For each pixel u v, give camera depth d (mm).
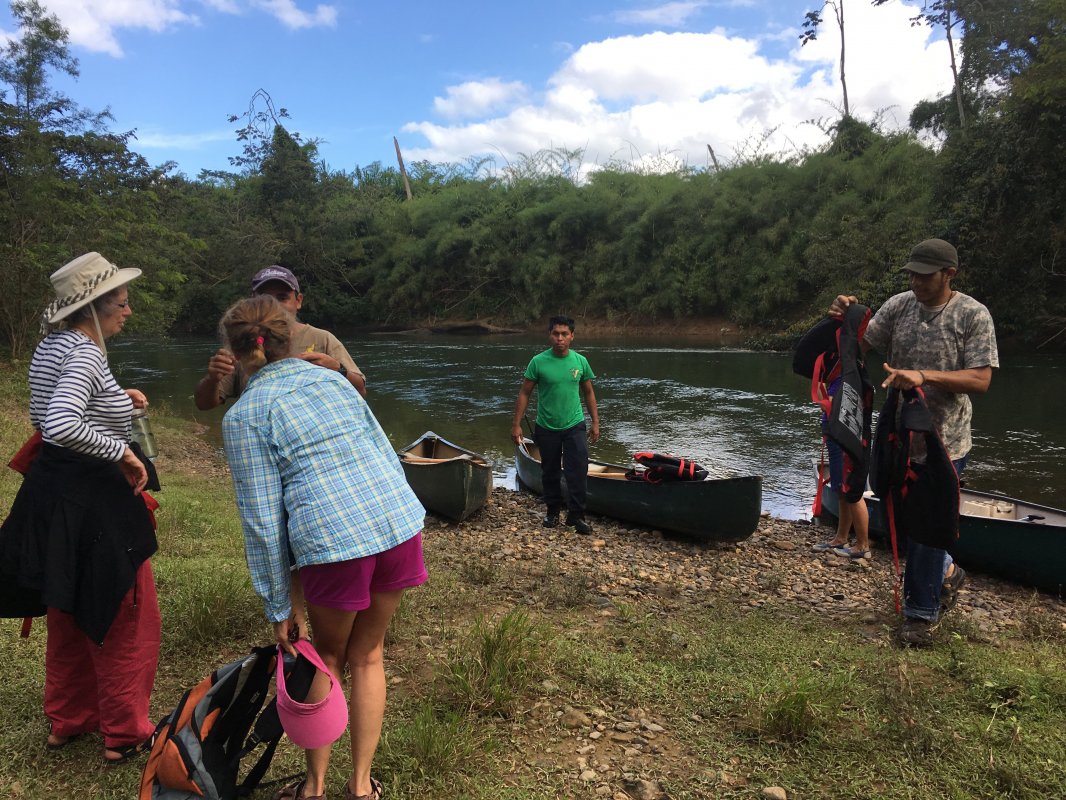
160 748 2355
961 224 23047
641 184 38188
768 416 14602
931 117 33156
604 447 12086
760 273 31922
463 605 4730
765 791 2756
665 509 7512
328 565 2400
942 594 4711
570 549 7027
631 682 3576
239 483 2395
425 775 2781
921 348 4309
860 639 4355
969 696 3471
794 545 7426
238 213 41156
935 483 4082
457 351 29547
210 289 39656
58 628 2906
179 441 12617
